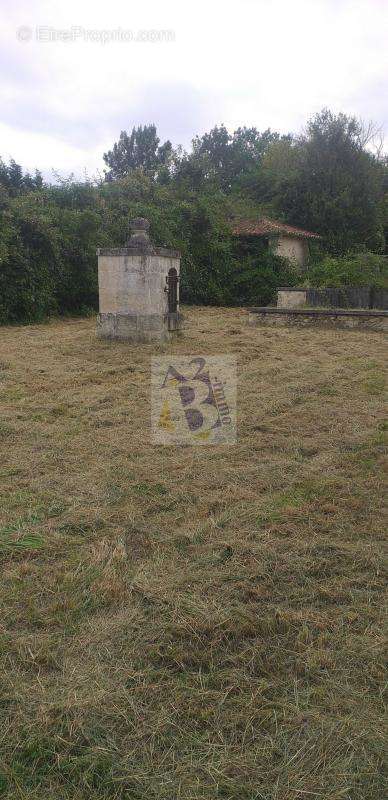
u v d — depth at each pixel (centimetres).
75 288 1478
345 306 1422
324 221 2255
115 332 955
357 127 2250
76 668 229
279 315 1238
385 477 416
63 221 1455
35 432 508
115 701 213
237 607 266
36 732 200
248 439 497
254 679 227
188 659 237
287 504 372
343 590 284
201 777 188
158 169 2205
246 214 2111
